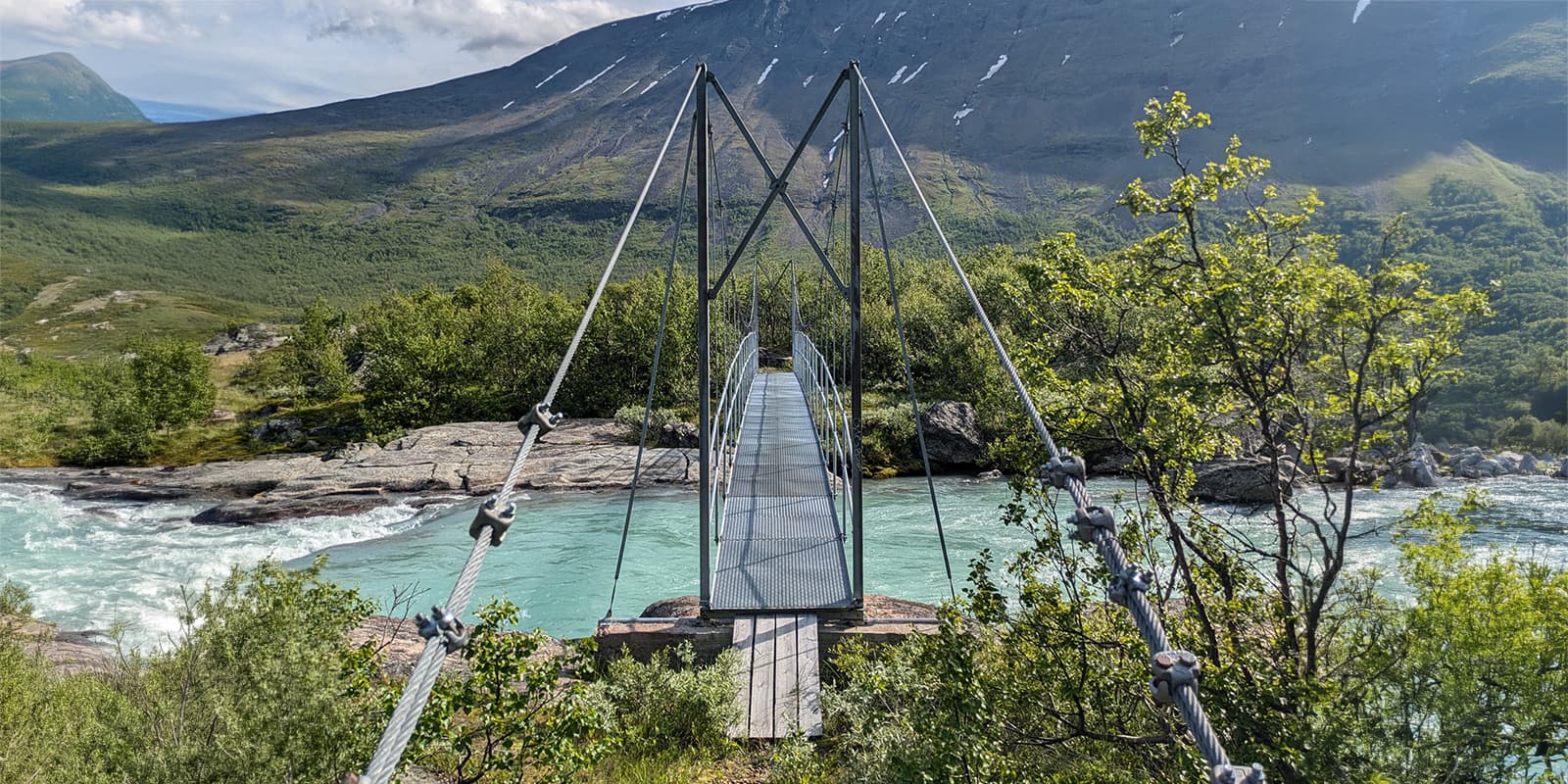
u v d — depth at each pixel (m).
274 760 4.70
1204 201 6.77
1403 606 5.55
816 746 8.24
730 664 9.43
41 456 40.97
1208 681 5.21
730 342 38.28
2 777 5.66
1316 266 5.60
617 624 10.55
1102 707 5.99
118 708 5.49
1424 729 4.95
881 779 6.47
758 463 17.31
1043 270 7.30
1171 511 6.91
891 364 47.59
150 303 194.75
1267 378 6.29
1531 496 28.36
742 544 12.56
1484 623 4.85
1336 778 4.73
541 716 7.11
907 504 26.25
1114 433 7.11
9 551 23.12
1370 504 22.14
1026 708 6.13
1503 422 35.56
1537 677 4.65
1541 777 4.57
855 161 10.78
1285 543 6.11
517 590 18.20
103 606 17.78
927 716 5.99
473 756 6.91
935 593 16.80
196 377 45.84
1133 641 5.79
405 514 27.20
